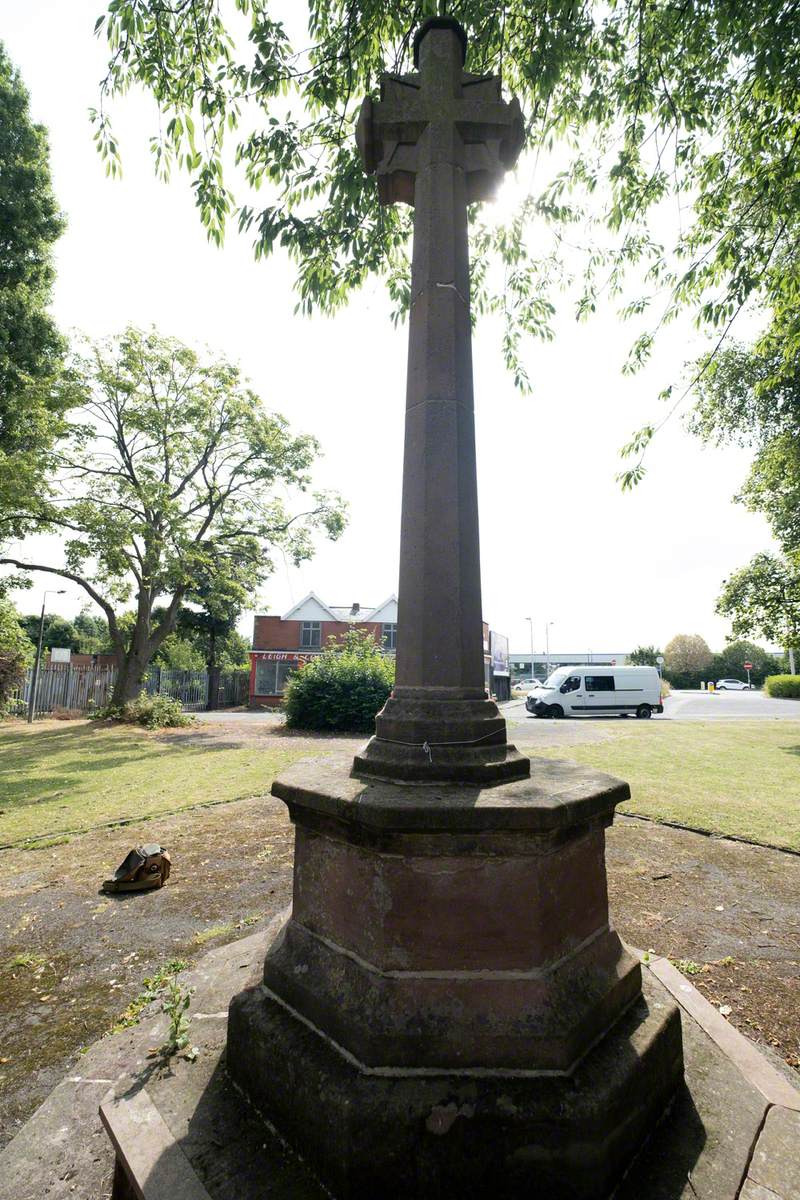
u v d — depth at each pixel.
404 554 2.22
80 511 15.37
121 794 7.62
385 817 1.62
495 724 2.08
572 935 1.86
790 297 4.42
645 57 4.11
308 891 2.01
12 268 16.44
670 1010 1.97
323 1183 1.51
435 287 2.32
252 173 4.31
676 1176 1.57
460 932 1.68
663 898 4.04
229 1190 1.50
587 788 1.86
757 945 3.34
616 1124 1.55
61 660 22.02
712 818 6.05
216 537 20.88
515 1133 1.48
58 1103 2.01
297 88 3.93
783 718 20.66
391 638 32.72
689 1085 1.93
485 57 4.12
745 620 13.21
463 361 2.31
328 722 16.34
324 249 4.43
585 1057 1.67
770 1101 1.86
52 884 4.43
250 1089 1.80
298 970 1.91
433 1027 1.61
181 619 33.53
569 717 22.84
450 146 2.44
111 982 3.02
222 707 31.61
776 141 4.16
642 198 4.79
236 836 5.64
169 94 3.82
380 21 3.79
